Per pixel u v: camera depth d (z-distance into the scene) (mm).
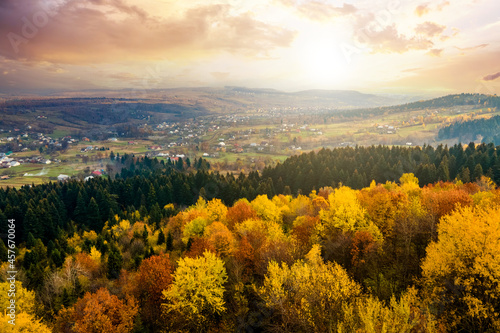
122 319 40719
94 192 135500
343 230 47688
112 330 39344
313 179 139250
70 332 42094
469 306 26812
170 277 45844
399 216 45719
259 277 43781
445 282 30156
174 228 83562
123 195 142250
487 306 26828
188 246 60062
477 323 26859
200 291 39688
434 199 51250
